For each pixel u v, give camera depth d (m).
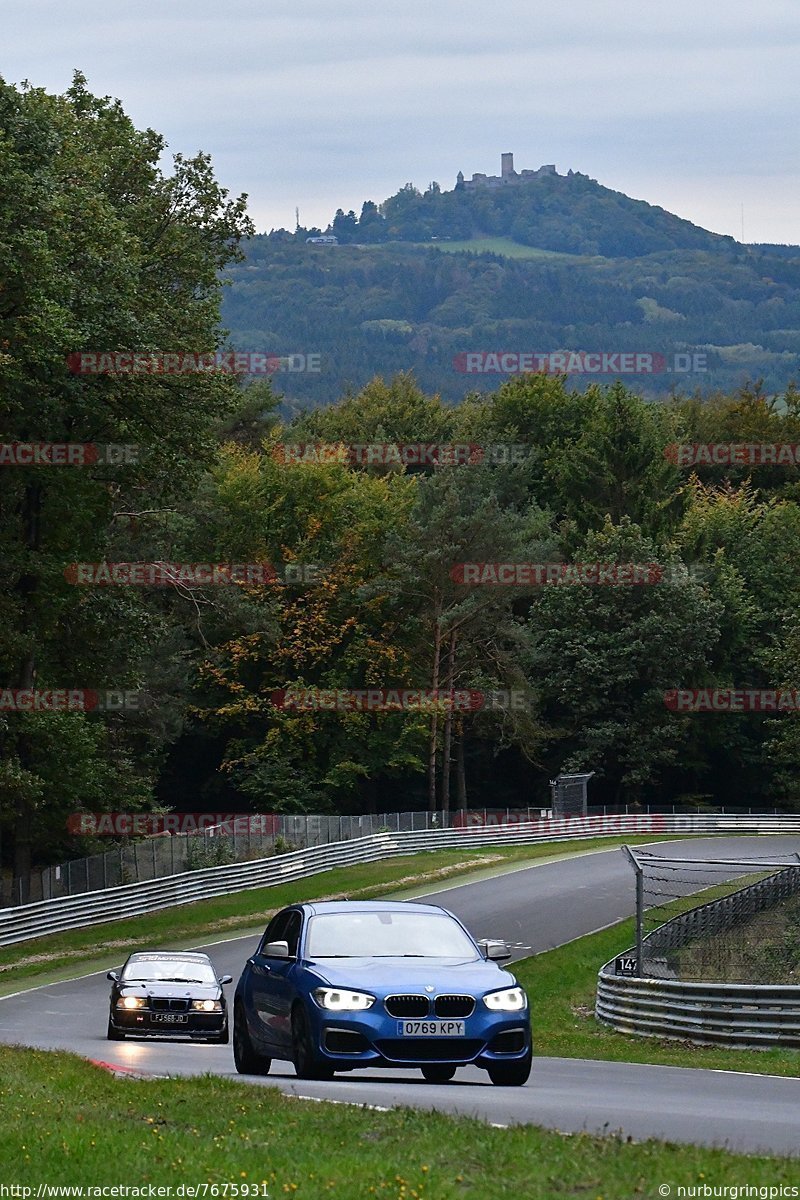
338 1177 25.00
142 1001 70.38
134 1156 27.39
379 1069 51.03
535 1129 29.52
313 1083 40.34
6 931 123.81
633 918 131.88
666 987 75.00
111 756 177.50
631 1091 42.22
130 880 149.25
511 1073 41.88
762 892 95.56
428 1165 25.72
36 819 156.75
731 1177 24.58
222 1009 71.31
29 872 143.00
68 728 139.25
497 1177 24.84
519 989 41.84
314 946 43.31
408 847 195.25
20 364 110.56
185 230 142.00
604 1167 25.38
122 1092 37.91
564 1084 44.47
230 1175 25.42
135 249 126.31
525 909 140.12
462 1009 40.50
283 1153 27.50
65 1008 91.62
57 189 118.62
